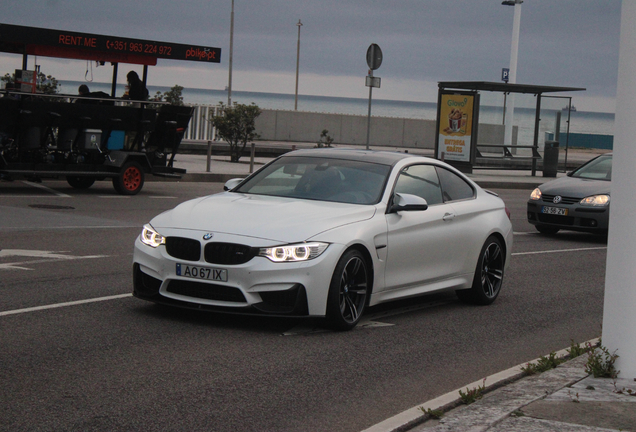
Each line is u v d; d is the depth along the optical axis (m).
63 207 14.44
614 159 5.27
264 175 7.89
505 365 6.12
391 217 7.20
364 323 7.25
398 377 5.64
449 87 29.19
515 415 4.50
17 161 15.70
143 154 17.27
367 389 5.31
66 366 5.39
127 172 17.11
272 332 6.62
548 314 8.19
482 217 8.43
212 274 6.33
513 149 30.25
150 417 4.52
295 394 5.10
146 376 5.27
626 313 5.27
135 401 4.77
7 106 15.23
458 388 5.45
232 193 7.61
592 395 4.89
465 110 28.78
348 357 6.05
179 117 17.56
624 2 5.19
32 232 11.46
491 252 8.61
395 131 42.16
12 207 13.94
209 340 6.25
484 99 30.02
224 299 6.37
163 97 33.47
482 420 4.41
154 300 6.66
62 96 16.03
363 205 7.13
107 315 6.89
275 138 40.19
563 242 14.17
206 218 6.68
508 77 33.34
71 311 6.98
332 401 5.01
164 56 17.36
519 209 19.69
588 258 12.38
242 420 4.56
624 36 5.19
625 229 5.25
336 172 7.63
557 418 4.45
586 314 8.27
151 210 14.82
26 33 15.48
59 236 11.27
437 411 4.64
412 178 7.80
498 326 7.50
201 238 6.39
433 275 7.74
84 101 16.59
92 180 18.28
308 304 6.34
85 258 9.71
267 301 6.29
